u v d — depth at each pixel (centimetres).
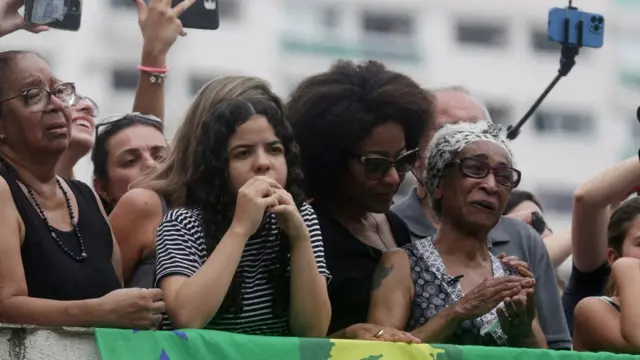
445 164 1051
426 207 1166
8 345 840
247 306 941
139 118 1179
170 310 898
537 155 6116
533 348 992
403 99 1066
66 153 1180
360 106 1061
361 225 1086
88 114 1195
